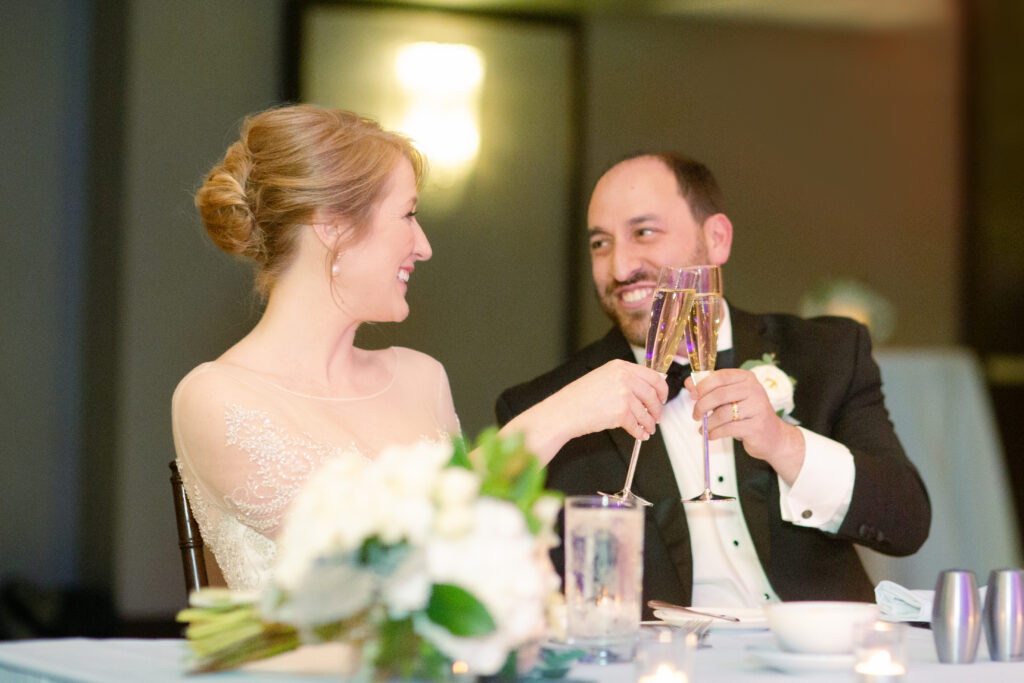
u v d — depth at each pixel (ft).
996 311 19.42
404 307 7.48
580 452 9.10
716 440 9.02
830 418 9.14
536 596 4.03
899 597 6.49
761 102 18.51
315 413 7.14
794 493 8.30
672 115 18.01
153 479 15.15
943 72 19.40
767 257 18.61
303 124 7.20
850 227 18.97
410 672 4.02
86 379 15.69
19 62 15.57
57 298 15.69
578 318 16.90
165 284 15.24
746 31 18.35
